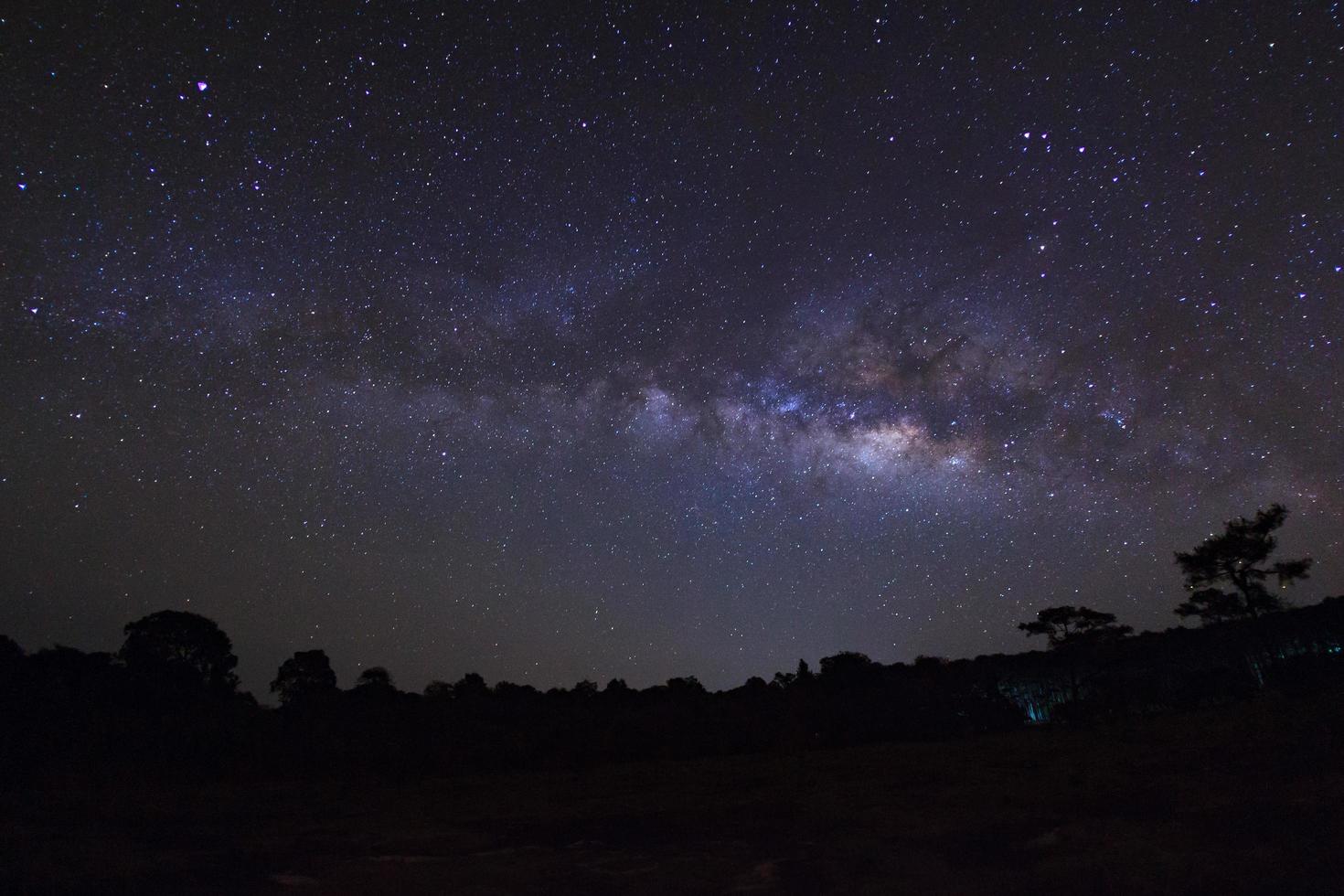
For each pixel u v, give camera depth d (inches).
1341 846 275.6
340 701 1256.2
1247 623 1168.8
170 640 1301.7
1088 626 1280.8
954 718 1252.5
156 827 480.4
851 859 327.9
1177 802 390.3
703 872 321.1
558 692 1710.1
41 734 871.1
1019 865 301.6
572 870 333.4
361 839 429.7
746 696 1544.0
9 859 345.4
